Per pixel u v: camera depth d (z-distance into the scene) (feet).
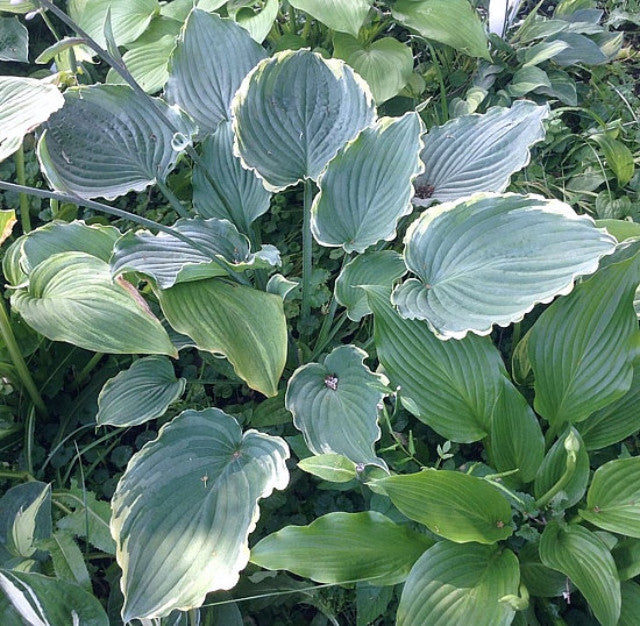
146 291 2.75
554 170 3.61
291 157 2.70
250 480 2.13
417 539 2.14
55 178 2.53
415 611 1.93
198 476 2.17
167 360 2.63
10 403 2.79
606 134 3.38
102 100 2.79
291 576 2.41
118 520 2.06
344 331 2.95
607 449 2.53
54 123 2.70
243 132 2.64
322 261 3.22
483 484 2.04
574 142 3.65
